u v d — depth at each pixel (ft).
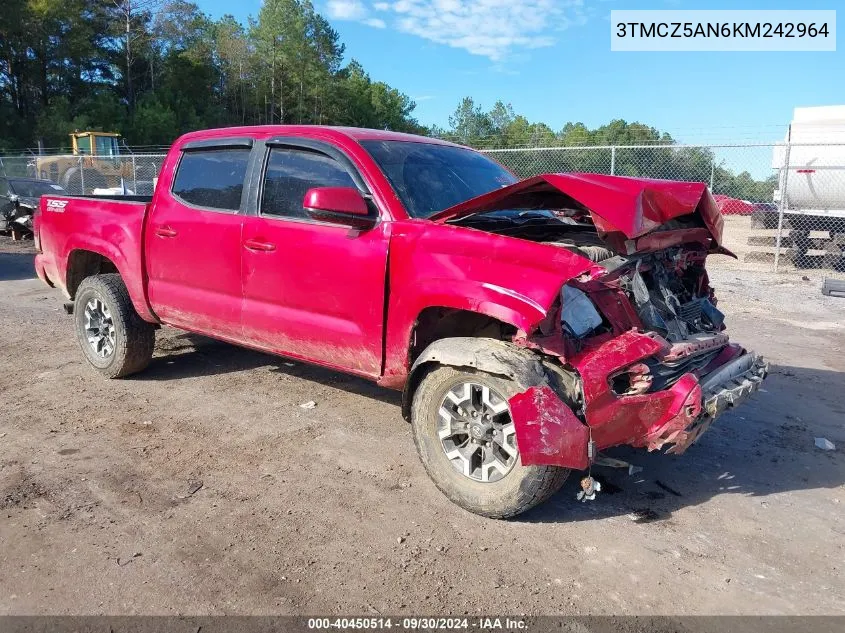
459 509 11.40
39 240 19.65
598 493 12.26
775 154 47.52
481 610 8.82
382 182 12.56
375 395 17.16
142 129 190.08
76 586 9.11
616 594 9.24
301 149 13.87
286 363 19.81
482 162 15.79
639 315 11.22
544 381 10.11
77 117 174.70
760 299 32.37
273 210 14.02
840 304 31.32
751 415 16.52
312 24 269.64
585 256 10.62
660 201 11.18
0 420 15.02
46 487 11.87
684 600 9.15
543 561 9.97
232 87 256.73
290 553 10.00
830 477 13.15
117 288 17.29
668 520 11.33
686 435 10.34
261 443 14.03
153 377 18.28
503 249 10.66
